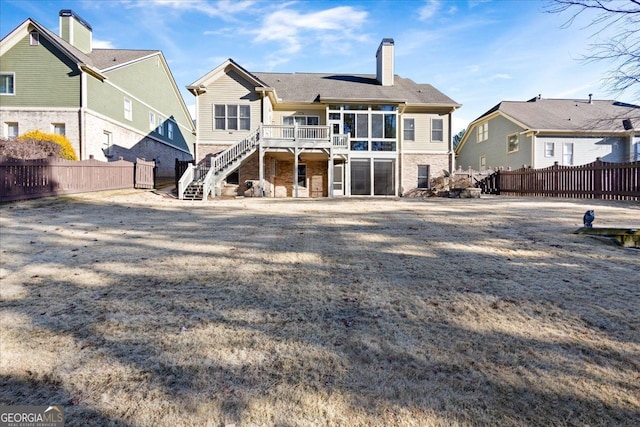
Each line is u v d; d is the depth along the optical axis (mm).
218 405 2180
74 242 6191
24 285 4156
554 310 3373
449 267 4719
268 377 2443
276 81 21500
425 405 2154
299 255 5367
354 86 21109
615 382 2334
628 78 7156
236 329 3113
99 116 18844
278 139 16594
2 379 2459
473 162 30859
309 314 3389
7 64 17500
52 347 2846
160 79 26609
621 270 4449
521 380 2371
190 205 11523
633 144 23078
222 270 4676
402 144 20234
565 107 26422
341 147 17594
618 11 5902
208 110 18172
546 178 15930
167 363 2617
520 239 6168
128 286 4121
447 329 3076
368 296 3799
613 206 10383
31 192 11008
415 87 22094
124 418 2088
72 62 17594
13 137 17609
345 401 2199
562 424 1985
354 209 10383
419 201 12938
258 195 17266
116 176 15062
